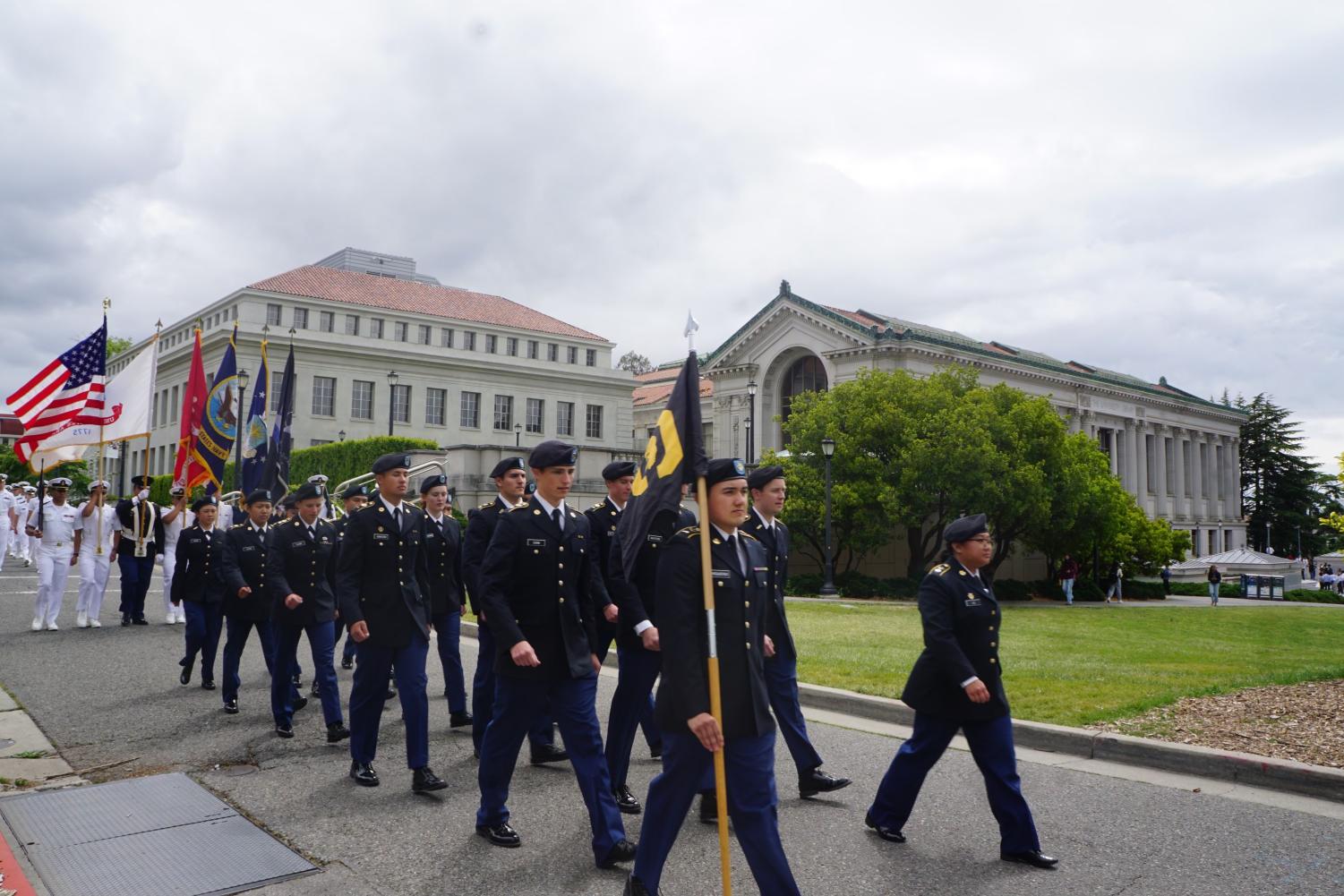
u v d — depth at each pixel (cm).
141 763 720
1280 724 808
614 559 666
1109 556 4297
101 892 474
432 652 1319
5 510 2414
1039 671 1161
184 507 1612
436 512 898
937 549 3650
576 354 7044
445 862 520
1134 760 746
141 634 1434
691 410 484
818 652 1325
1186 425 7462
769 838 413
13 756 725
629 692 643
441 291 6888
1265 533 9162
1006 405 3662
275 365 5700
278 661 816
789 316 5141
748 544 451
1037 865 522
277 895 474
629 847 520
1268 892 488
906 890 489
